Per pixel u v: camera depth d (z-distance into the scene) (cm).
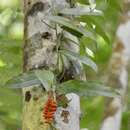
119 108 505
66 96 325
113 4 391
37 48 332
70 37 332
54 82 312
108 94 311
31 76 307
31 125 325
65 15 332
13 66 429
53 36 332
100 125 506
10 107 478
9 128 504
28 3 339
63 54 327
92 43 367
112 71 526
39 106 325
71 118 325
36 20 335
